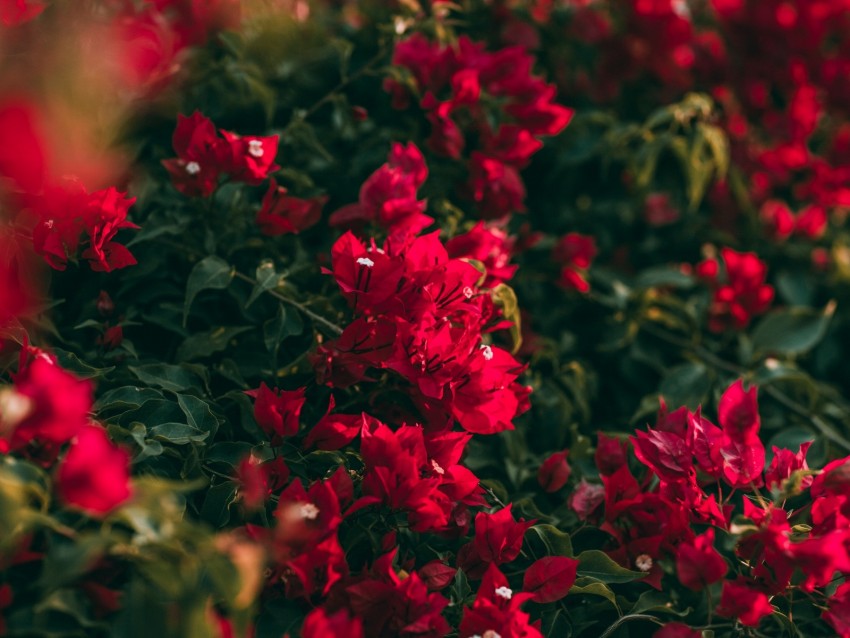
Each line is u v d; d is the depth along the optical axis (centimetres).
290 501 133
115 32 150
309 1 177
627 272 186
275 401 137
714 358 174
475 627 132
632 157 182
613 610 143
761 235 191
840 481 139
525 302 172
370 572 134
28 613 124
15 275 136
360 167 164
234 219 153
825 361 183
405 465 134
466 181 164
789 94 196
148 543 125
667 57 190
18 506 122
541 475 150
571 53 188
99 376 140
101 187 146
